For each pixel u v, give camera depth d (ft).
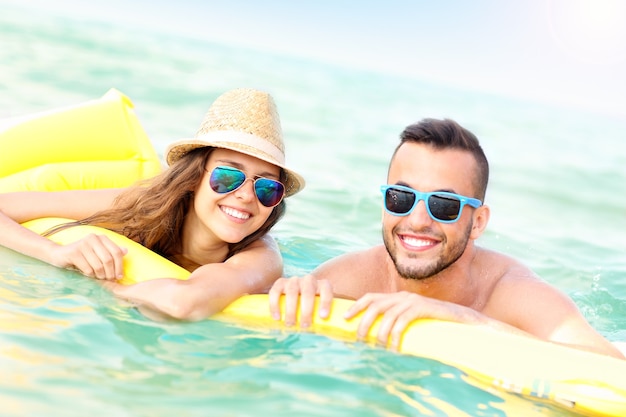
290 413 6.88
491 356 8.28
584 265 16.90
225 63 56.08
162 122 28.55
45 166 13.12
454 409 7.44
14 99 27.68
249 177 10.75
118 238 10.71
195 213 11.39
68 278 10.00
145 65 45.32
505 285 10.38
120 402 6.64
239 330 8.88
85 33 56.59
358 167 24.84
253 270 10.31
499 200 25.02
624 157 41.68
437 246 9.87
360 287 10.93
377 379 7.88
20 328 8.02
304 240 15.66
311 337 8.84
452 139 9.89
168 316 8.98
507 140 42.09
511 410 7.62
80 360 7.43
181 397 6.91
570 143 44.98
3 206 11.39
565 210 24.66
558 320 9.54
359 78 69.97
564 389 7.89
